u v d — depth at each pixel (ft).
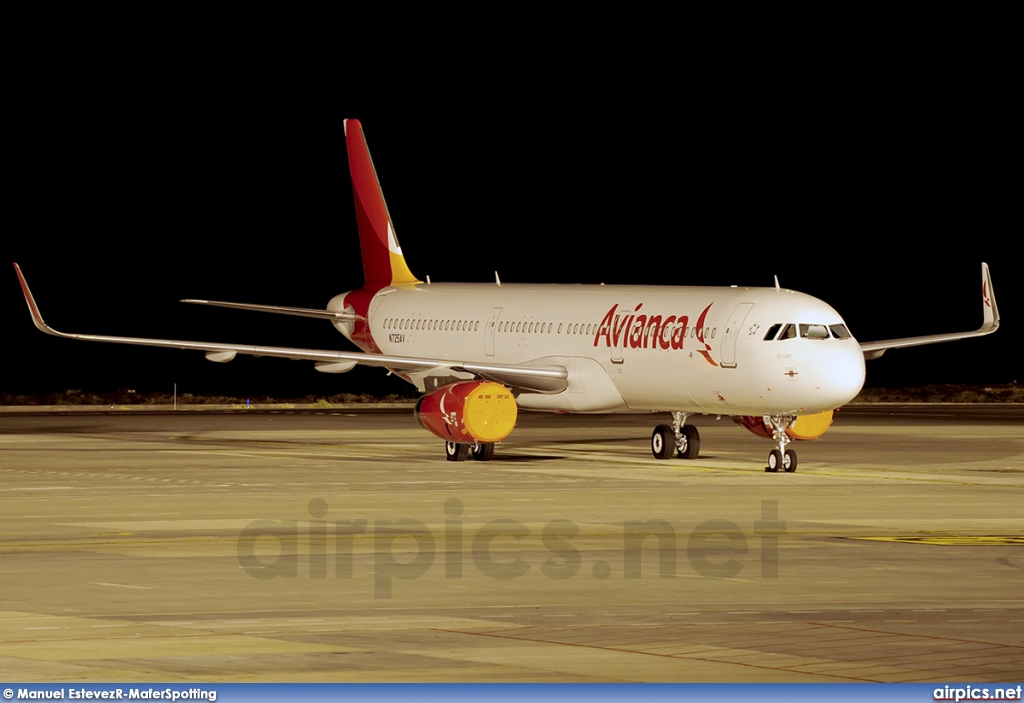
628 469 400.47
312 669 160.97
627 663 163.94
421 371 485.56
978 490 346.13
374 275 563.89
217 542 253.44
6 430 567.59
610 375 435.94
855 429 588.50
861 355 394.32
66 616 188.34
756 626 183.52
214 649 169.99
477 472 388.78
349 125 568.00
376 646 171.73
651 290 440.86
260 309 548.72
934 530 273.33
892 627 183.32
